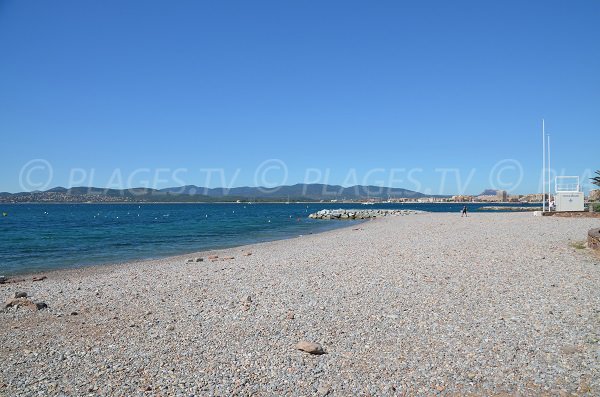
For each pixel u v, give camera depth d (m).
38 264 21.42
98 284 14.61
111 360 7.42
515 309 9.85
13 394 6.20
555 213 46.44
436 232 31.28
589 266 14.91
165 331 8.99
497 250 19.53
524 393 6.00
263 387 6.30
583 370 6.59
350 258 18.84
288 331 8.78
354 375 6.65
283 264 17.72
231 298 11.79
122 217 80.75
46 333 9.03
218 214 98.69
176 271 16.95
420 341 8.00
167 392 6.18
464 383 6.31
